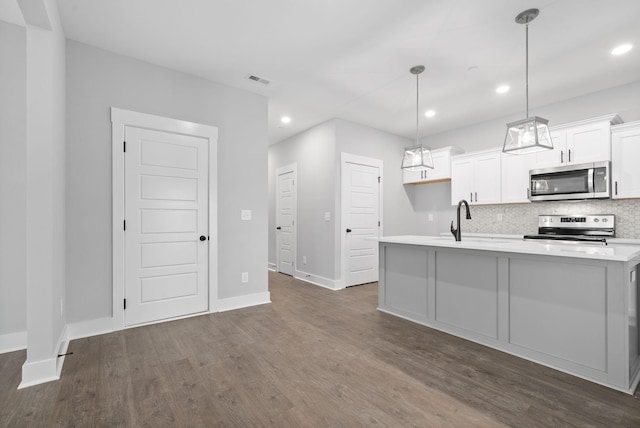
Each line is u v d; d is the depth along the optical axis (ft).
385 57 9.85
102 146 9.30
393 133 18.22
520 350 7.68
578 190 11.62
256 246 12.53
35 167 6.51
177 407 5.69
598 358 6.44
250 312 11.39
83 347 8.23
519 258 7.69
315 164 16.67
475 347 8.30
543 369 7.05
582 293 6.67
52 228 6.65
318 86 11.96
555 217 13.16
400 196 18.57
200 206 11.08
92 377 6.73
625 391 6.04
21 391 6.17
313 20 8.08
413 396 6.03
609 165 10.98
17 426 5.16
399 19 8.00
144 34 8.68
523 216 14.38
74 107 8.88
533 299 7.43
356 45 9.20
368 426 5.17
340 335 9.19
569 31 8.34
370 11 7.69
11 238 8.40
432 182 18.22
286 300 13.11
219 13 7.80
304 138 17.54
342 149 15.74
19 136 8.55
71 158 8.80
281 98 13.11
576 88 11.93
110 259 9.39
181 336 9.05
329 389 6.29
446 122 16.25
